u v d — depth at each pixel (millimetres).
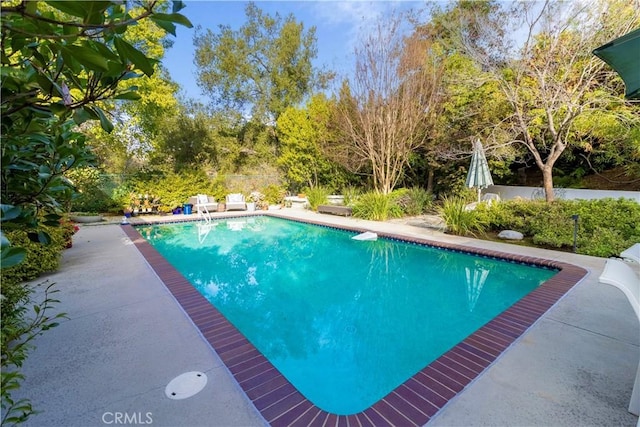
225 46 16188
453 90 9820
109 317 3324
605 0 6621
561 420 1900
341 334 3666
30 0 810
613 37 6633
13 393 2115
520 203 7703
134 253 6125
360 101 11211
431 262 6375
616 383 2232
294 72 17344
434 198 12836
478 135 9484
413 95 10609
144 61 1009
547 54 7273
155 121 14984
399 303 4480
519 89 8070
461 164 12141
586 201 6949
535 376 2334
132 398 2096
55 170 1462
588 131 8023
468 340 2871
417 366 3045
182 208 12750
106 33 964
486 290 4914
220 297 4750
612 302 3660
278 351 3330
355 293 4895
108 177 11883
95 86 1175
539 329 3047
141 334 2965
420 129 10977
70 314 3391
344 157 12703
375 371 2971
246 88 17422
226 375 2357
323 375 2926
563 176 11805
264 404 2068
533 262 5508
